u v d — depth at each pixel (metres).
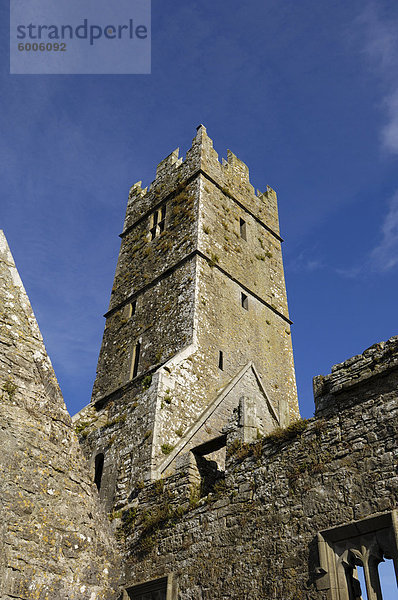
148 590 13.95
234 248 26.97
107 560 14.55
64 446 14.39
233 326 24.00
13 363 14.26
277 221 32.28
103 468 19.33
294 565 11.25
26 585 12.08
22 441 13.47
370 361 12.11
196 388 20.31
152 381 19.52
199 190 26.92
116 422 20.56
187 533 13.98
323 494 11.55
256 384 22.42
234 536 12.79
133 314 25.67
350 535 10.70
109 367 24.48
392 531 10.00
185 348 20.92
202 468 15.99
